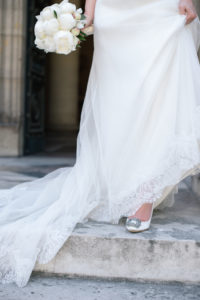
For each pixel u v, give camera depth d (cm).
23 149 558
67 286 152
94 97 185
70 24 162
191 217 197
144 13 172
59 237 157
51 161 493
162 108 167
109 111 177
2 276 156
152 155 164
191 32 180
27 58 557
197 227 177
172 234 165
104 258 158
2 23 530
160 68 167
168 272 157
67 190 180
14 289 147
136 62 172
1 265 156
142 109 167
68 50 162
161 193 165
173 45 168
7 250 155
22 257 152
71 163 472
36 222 162
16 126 538
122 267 158
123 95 174
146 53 170
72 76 1114
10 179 319
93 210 183
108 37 177
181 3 173
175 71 167
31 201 194
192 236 162
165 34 168
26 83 559
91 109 189
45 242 157
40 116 639
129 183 167
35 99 606
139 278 158
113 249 158
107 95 179
